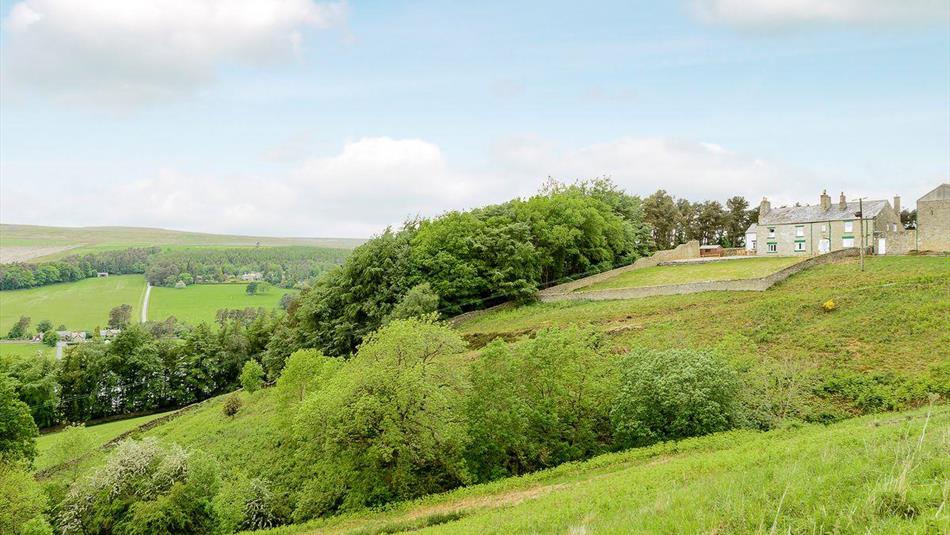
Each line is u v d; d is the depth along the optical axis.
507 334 57.56
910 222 120.75
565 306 66.81
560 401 34.84
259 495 35.25
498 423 33.34
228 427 52.53
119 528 32.91
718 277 68.12
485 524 20.20
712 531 13.39
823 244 85.62
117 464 35.38
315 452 35.41
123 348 87.69
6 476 35.25
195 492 34.19
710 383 30.48
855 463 16.39
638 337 47.25
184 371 93.38
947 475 13.93
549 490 26.05
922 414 26.33
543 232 79.50
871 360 36.34
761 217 96.56
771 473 17.77
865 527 11.80
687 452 27.20
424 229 77.69
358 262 73.12
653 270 82.88
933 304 41.69
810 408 32.38
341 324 70.50
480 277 73.12
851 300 46.31
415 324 37.19
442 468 34.75
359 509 31.22
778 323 44.72
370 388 33.44
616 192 108.81
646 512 16.08
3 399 49.59
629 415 32.12
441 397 32.66
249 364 67.88
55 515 34.53
